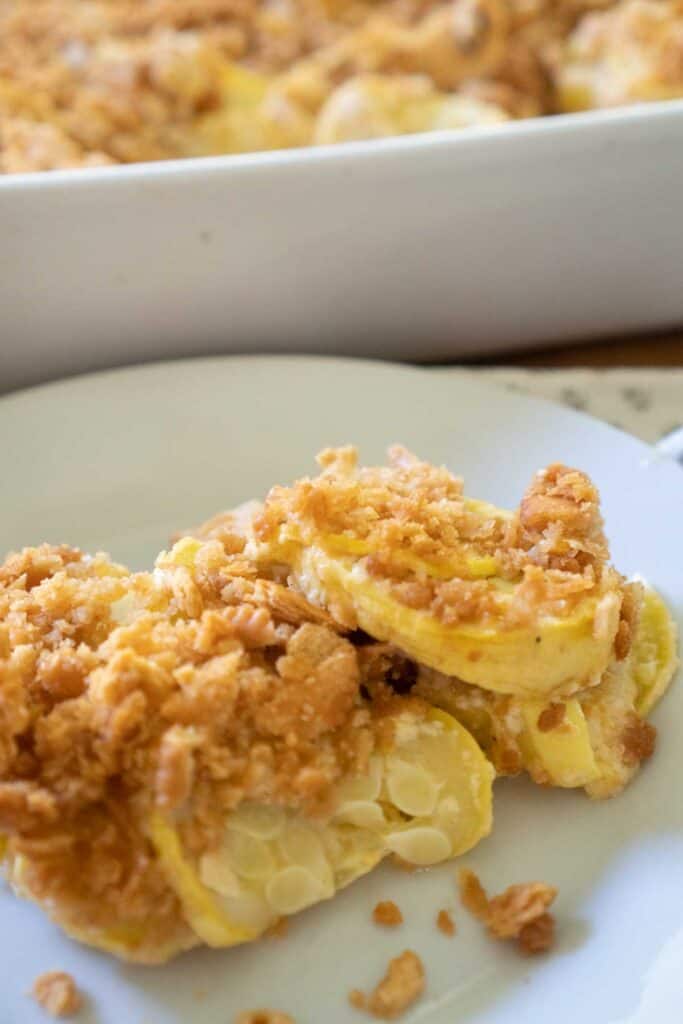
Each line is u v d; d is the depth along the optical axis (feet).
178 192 1.23
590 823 0.95
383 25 1.64
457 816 0.93
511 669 0.92
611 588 0.95
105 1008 0.88
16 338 1.31
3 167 1.37
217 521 1.11
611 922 0.90
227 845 0.88
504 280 1.36
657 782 0.96
